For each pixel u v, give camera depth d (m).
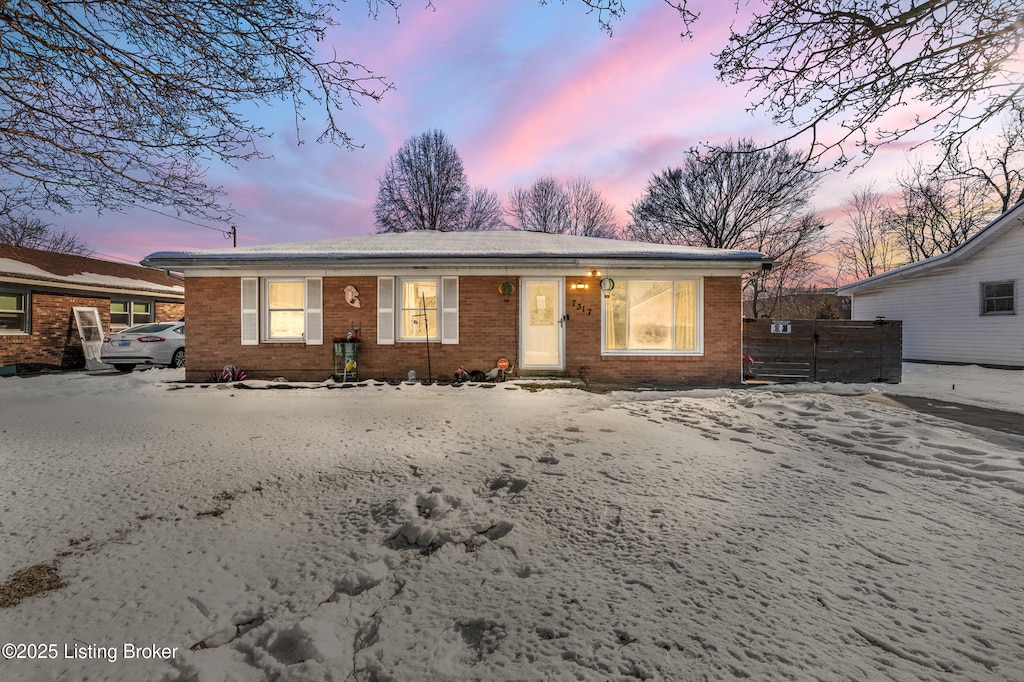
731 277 10.12
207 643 1.97
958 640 1.97
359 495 3.61
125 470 4.16
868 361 10.39
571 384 9.38
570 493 3.63
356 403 7.59
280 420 6.25
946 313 14.85
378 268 10.20
